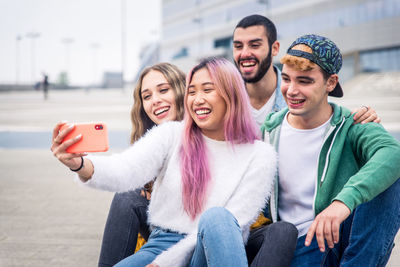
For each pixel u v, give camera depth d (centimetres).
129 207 207
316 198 185
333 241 157
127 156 182
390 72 3803
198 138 194
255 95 292
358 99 2503
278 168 199
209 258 155
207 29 5797
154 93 232
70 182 524
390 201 175
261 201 191
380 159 166
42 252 300
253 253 191
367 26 3959
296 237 174
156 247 184
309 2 4325
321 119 192
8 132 1089
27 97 4094
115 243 205
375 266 181
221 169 191
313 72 176
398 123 1043
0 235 335
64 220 375
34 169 605
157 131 198
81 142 158
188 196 185
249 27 281
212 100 186
